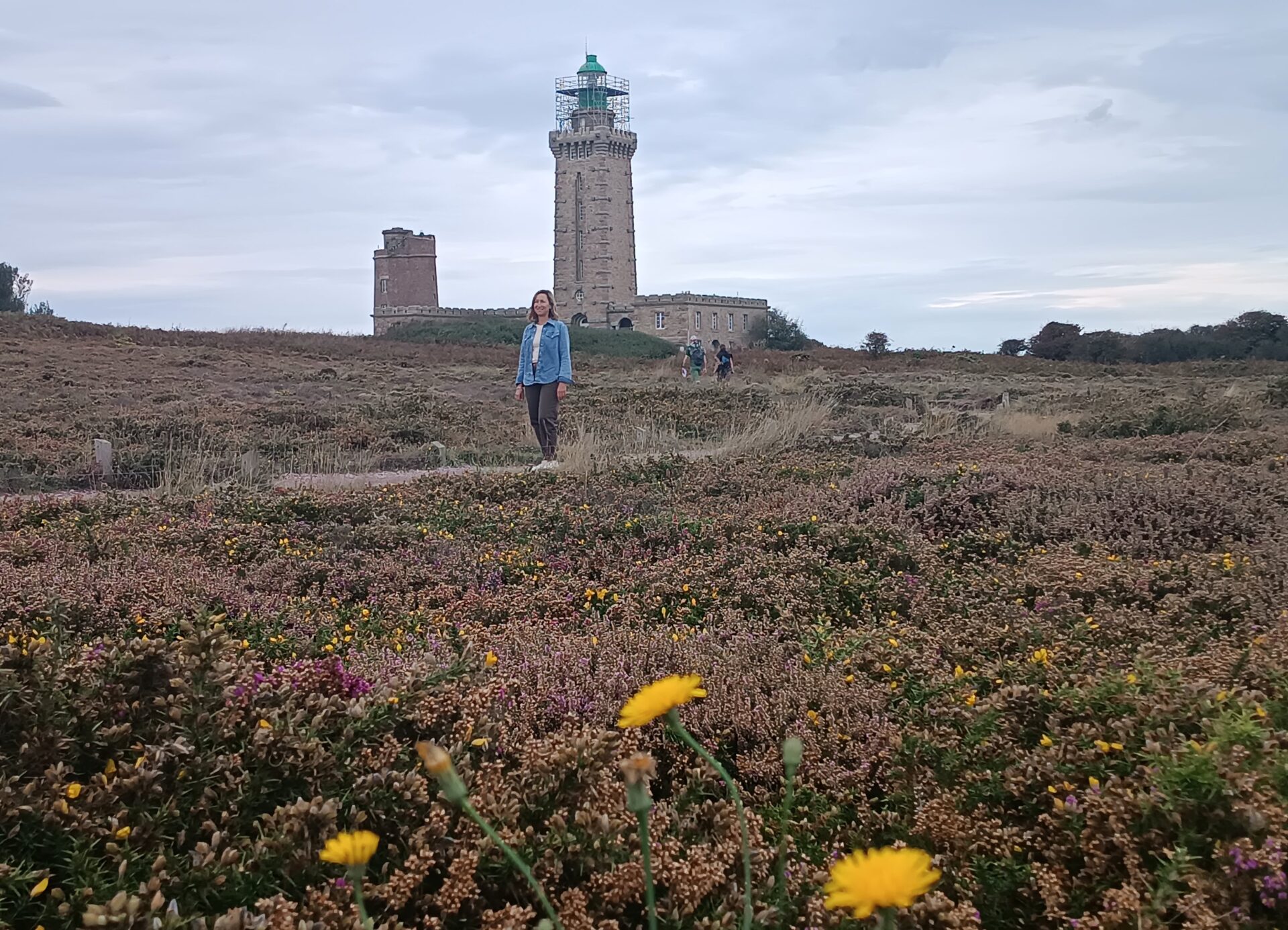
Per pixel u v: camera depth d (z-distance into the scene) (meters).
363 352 42.47
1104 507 7.61
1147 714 3.25
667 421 18.58
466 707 3.41
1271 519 7.34
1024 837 2.99
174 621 4.90
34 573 5.79
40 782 2.64
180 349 36.66
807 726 3.89
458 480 10.18
